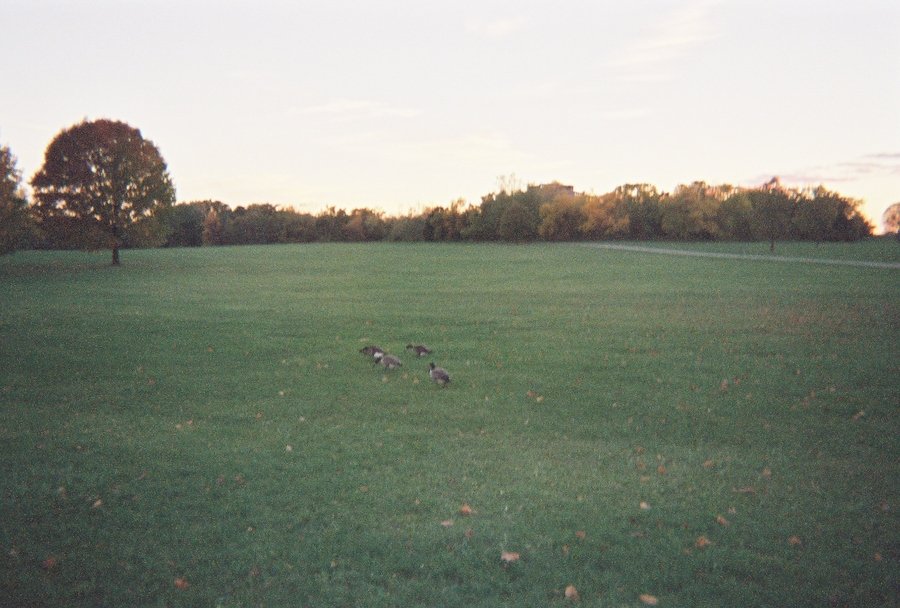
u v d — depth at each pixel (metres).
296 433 11.93
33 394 14.67
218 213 158.00
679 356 18.77
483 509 8.58
